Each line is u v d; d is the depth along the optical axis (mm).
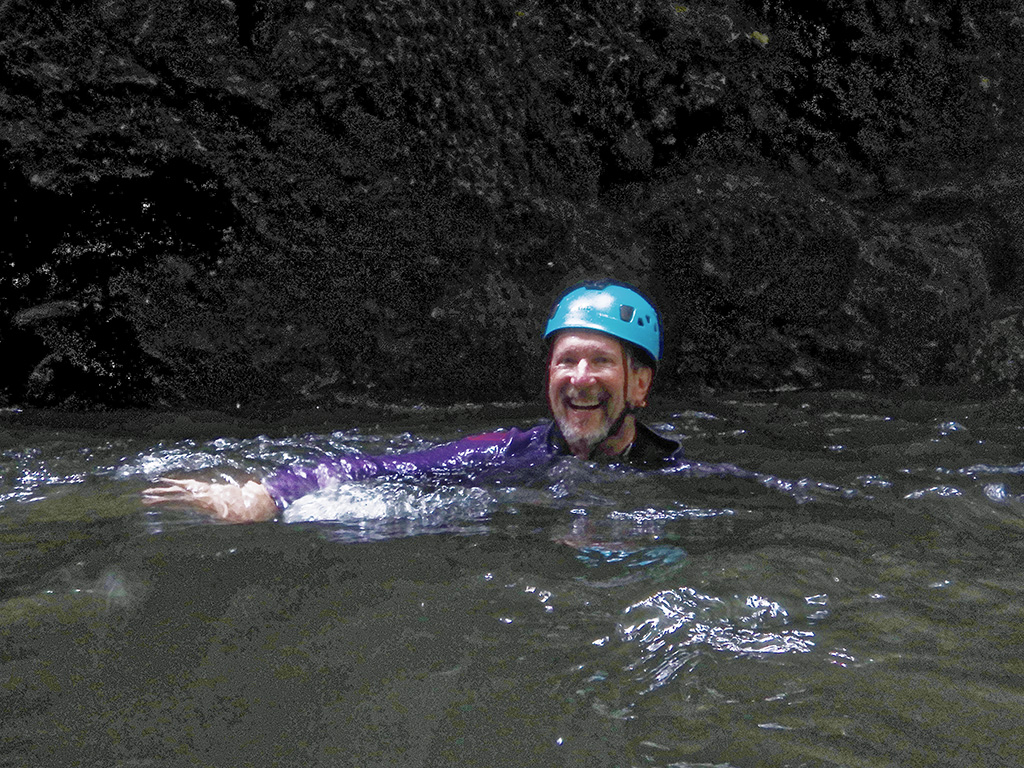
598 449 3039
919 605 1894
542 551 2172
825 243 4293
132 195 3979
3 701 1515
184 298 4070
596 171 4266
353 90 4016
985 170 4359
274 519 2463
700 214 4273
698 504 2592
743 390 4344
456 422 3922
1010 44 4312
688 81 4238
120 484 2898
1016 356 4277
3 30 3793
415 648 1684
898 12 4270
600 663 1636
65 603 1868
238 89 3947
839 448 3354
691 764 1360
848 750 1396
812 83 4309
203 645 1694
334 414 4043
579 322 3031
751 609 1858
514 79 4148
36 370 4023
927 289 4277
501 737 1423
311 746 1398
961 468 3027
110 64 3871
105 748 1390
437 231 4137
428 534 2312
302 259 4094
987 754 1385
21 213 3930
